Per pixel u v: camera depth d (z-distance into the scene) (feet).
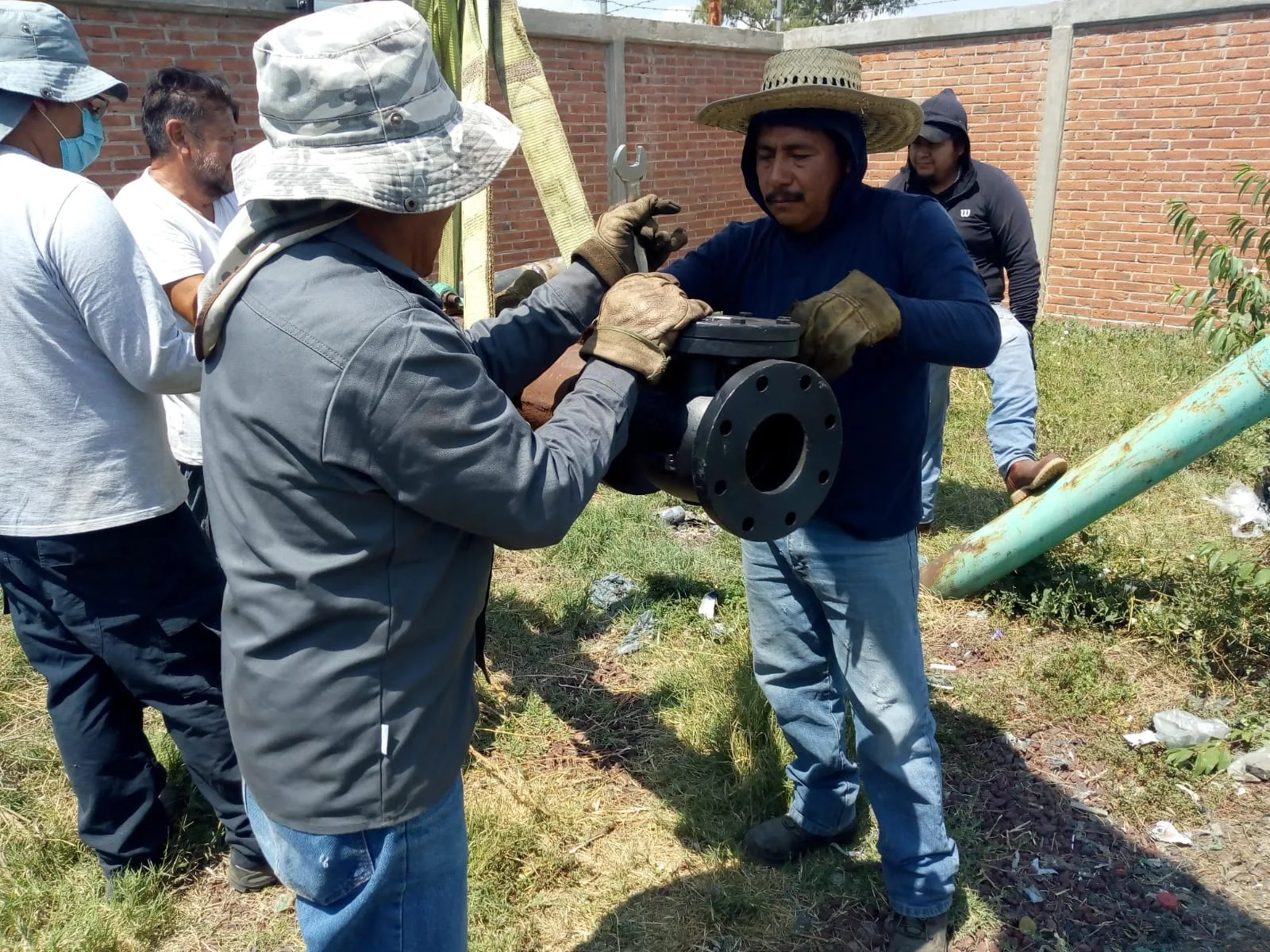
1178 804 9.21
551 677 11.54
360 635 4.50
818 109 6.26
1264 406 9.50
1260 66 24.93
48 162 7.53
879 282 6.53
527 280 7.66
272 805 4.75
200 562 7.84
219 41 20.77
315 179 4.09
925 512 14.98
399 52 4.20
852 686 7.30
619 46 29.04
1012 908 8.09
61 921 8.08
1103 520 14.79
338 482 4.22
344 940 5.02
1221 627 11.41
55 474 7.08
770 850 8.57
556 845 8.86
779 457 5.57
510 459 4.26
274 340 4.16
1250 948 7.63
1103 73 27.76
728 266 7.35
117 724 8.09
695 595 13.23
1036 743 10.18
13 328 6.77
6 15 7.04
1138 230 28.19
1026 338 13.64
